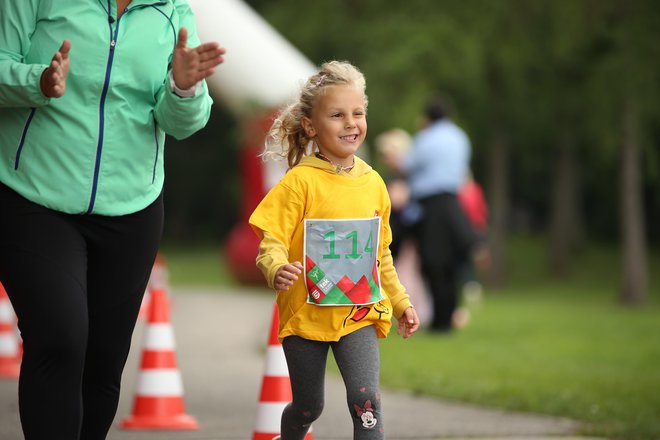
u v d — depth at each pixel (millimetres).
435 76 49375
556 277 61812
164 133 9766
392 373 19984
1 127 9250
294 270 9367
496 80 51656
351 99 9969
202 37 39781
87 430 9953
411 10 49938
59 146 9211
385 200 10180
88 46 9258
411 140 48688
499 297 47594
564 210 61250
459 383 18750
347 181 9969
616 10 45094
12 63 8914
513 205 90000
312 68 41531
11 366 19500
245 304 36938
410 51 48625
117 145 9359
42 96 8859
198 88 9359
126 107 9398
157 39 9516
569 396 17141
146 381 14695
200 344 25172
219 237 94438
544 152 64000
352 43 53062
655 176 47156
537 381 19141
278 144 10492
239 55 39719
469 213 32406
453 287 27375
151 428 14484
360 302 9852
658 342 26328
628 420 15172
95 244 9492
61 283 9055
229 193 88188
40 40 9266
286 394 12469
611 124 45969
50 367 9016
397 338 26109
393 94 49750
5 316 19703
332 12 53188
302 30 53594
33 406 8977
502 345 25156
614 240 82750
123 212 9414
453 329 27641
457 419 15562
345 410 16453
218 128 87000
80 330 9031
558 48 46438
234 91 40344
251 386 18766
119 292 9641
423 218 27359
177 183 91438
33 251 9117
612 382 19016
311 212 9852
